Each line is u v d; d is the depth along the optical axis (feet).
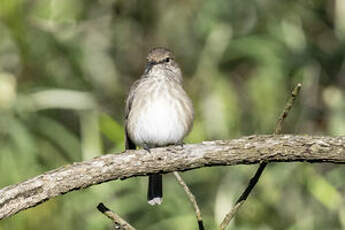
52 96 42.37
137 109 34.60
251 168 42.16
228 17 44.98
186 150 27.58
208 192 42.45
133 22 47.98
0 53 43.16
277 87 43.45
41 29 43.75
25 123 41.98
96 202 40.98
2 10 42.09
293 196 42.86
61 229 40.27
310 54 44.70
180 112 34.40
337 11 44.98
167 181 42.86
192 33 46.68
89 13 46.21
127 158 27.37
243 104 44.93
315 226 42.16
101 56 45.70
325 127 45.09
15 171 40.16
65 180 26.61
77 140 42.60
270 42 43.96
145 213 42.24
